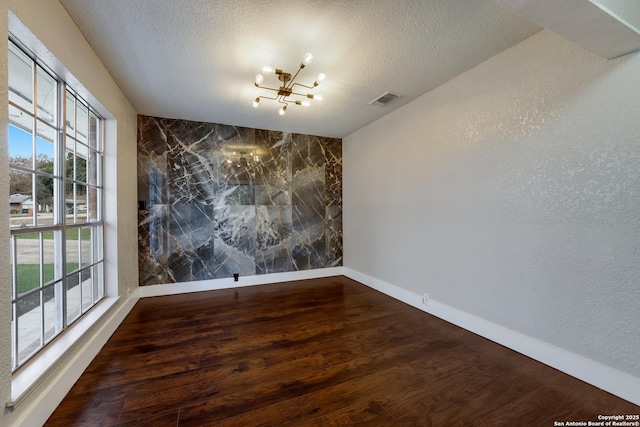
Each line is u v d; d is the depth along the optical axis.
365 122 4.02
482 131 2.43
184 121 3.81
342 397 1.64
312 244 4.66
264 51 2.21
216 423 1.44
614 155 1.65
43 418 1.40
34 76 1.63
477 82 2.46
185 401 1.60
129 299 3.06
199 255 3.88
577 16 1.36
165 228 3.70
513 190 2.19
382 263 3.83
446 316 2.80
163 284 3.68
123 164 2.92
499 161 2.29
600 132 1.71
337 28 1.95
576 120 1.82
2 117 1.18
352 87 2.86
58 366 1.59
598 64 1.71
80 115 2.22
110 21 1.83
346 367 1.96
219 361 2.04
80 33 1.91
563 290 1.90
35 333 1.63
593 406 1.57
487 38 2.07
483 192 2.43
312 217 4.67
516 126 2.16
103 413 1.50
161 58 2.28
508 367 1.96
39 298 1.66
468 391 1.70
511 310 2.22
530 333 2.09
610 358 1.68
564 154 1.88
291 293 3.77
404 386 1.75
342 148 4.90
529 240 2.09
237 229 4.12
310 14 1.80
